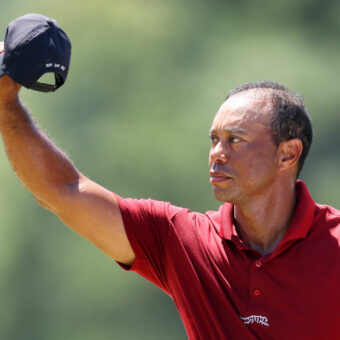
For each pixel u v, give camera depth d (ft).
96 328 235.40
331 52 271.08
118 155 251.80
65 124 256.73
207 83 264.52
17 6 275.59
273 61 264.31
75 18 272.92
